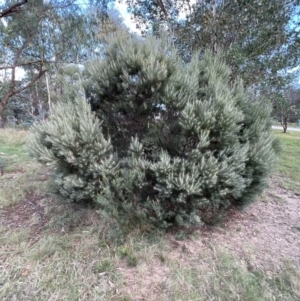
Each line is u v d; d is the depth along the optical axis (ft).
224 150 5.90
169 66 6.29
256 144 6.45
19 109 50.96
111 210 5.78
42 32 18.93
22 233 6.31
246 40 11.96
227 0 12.04
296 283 4.95
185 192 5.53
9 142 17.94
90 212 7.11
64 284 4.81
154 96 6.25
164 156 5.66
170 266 5.36
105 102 6.91
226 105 5.72
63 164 5.87
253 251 5.91
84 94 6.77
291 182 11.04
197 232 6.56
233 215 7.59
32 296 4.54
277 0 11.00
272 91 12.39
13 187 9.39
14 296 4.53
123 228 6.08
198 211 6.57
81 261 5.41
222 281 5.00
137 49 6.48
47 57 20.63
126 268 5.26
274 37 11.55
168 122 6.43
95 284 4.83
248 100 7.67
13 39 19.70
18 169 11.75
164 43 6.85
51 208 7.58
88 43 17.48
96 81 6.70
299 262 5.55
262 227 7.03
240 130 6.75
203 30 13.07
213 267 5.38
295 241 6.38
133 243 5.87
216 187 5.76
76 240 6.07
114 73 6.48
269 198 9.11
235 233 6.68
